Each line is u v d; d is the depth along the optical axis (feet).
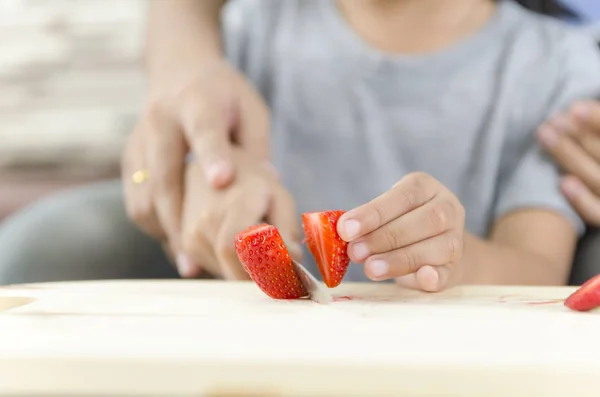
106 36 3.39
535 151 2.04
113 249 1.79
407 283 1.32
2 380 0.83
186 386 0.82
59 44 3.42
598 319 1.04
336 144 2.25
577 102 2.04
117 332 0.94
